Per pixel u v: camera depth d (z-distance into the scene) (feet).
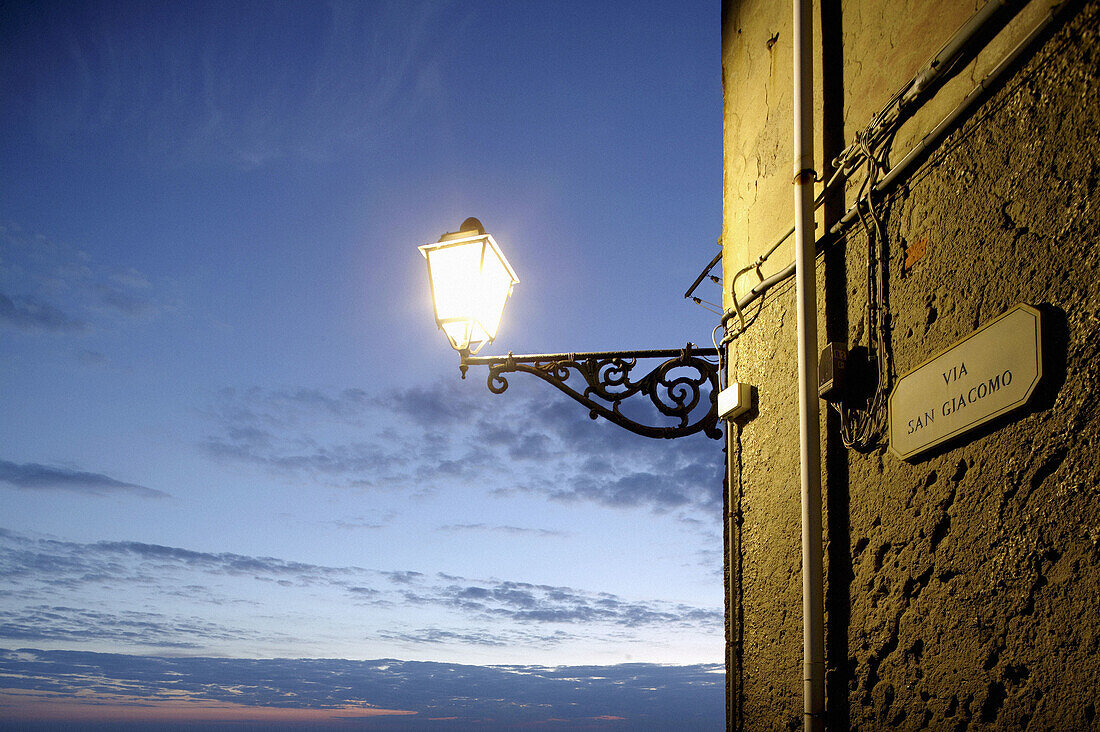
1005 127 9.02
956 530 9.27
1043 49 8.57
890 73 11.40
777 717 12.48
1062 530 7.86
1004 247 8.89
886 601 10.37
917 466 10.03
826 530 11.74
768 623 13.07
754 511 13.96
